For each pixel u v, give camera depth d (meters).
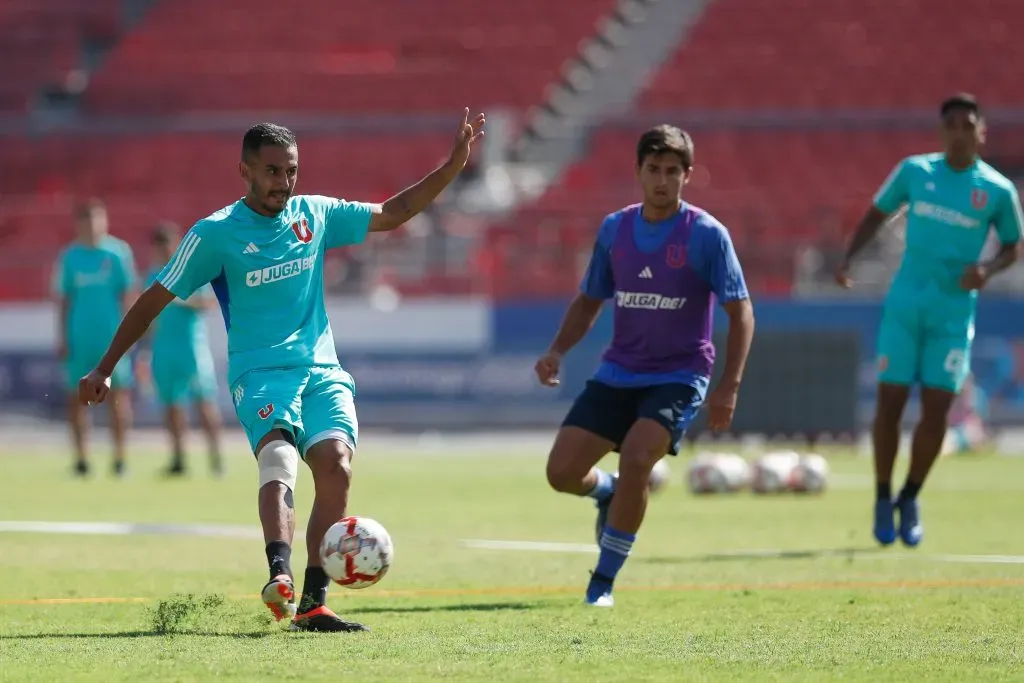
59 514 45.03
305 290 23.02
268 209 22.73
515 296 95.31
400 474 62.41
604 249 26.69
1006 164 112.56
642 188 25.84
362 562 21.50
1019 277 91.50
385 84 123.81
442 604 25.83
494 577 30.03
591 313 27.39
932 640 21.36
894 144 115.62
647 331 26.08
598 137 116.56
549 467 26.47
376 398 93.88
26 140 121.88
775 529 40.50
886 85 120.06
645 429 25.30
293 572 30.80
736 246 94.94
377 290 96.19
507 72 124.75
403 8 132.75
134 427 94.62
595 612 24.53
